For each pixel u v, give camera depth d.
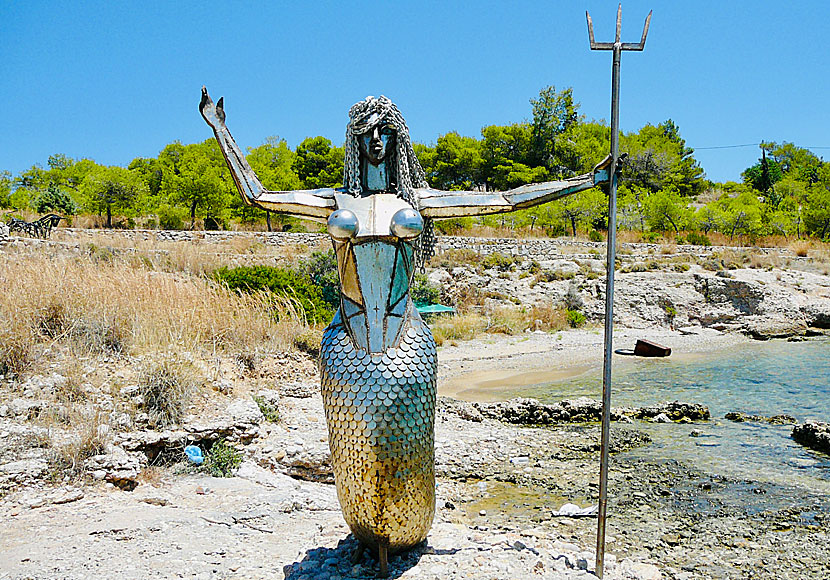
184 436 9.32
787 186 74.69
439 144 61.38
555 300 32.41
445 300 31.00
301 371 13.47
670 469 10.77
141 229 33.31
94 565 5.76
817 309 31.72
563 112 64.44
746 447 12.08
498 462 11.07
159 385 10.08
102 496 7.73
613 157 5.23
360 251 5.08
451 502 9.22
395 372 5.01
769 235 50.41
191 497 7.92
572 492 9.71
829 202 54.59
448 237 37.00
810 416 14.68
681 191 74.44
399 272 5.15
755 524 8.55
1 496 7.33
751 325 30.38
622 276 34.81
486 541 6.35
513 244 37.56
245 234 31.97
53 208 37.41
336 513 7.64
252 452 9.77
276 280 18.02
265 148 65.62
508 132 63.84
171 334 12.39
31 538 6.38
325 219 5.41
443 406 14.52
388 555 5.57
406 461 5.07
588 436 12.70
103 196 35.38
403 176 5.34
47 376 10.12
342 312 5.23
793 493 9.68
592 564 6.01
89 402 9.53
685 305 32.94
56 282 12.77
